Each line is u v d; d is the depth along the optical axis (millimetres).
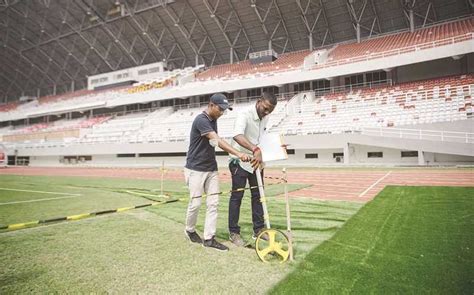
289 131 22109
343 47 27844
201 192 3541
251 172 3604
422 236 3475
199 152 3500
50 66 46188
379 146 18266
